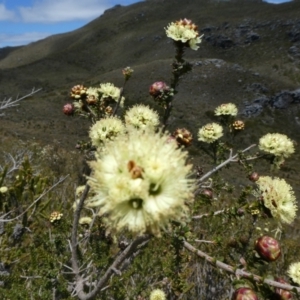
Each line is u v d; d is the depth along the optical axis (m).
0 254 0.34
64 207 0.48
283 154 0.28
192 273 0.38
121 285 0.30
